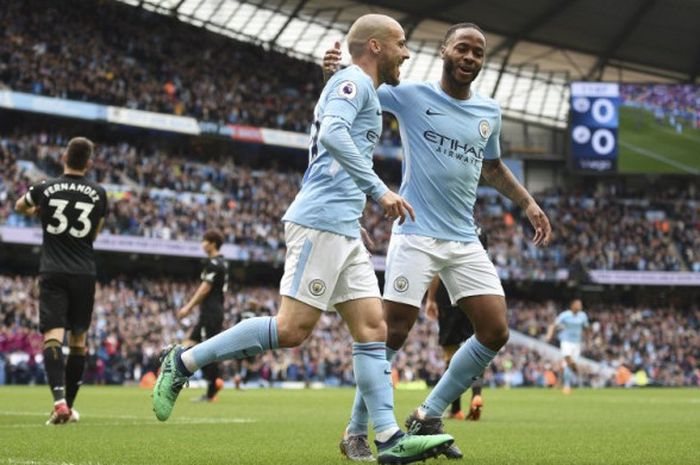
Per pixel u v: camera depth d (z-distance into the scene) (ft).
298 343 17.49
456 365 20.89
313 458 20.04
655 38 151.23
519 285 171.83
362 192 17.89
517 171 183.11
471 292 20.92
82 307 30.60
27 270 133.59
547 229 22.79
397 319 21.15
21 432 26.94
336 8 148.46
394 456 17.10
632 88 156.87
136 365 110.73
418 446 16.90
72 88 136.05
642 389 119.34
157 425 31.73
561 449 23.94
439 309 37.29
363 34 18.22
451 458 20.40
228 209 146.10
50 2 142.82
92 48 144.15
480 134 21.52
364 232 19.95
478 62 21.21
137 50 150.92
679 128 155.94
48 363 30.17
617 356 154.10
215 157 158.71
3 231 117.91
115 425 31.09
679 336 162.30
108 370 108.68
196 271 149.07
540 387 134.41
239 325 17.44
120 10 152.66
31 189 30.22
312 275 17.26
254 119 157.48
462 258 21.04
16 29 136.15
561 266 162.40
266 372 119.34
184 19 158.71
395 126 167.32
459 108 21.44
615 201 179.11
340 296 17.75
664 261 166.61
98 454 20.54
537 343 155.53
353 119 17.12
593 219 174.70
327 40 164.76
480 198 173.88
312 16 154.20
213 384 54.80
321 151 17.72
